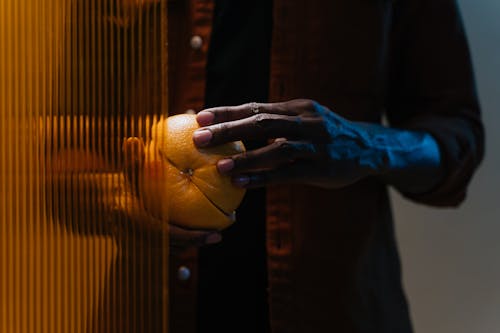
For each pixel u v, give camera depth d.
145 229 0.68
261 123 0.73
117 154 0.68
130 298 0.68
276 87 0.96
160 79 0.69
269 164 0.74
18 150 0.67
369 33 0.98
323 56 0.96
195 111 0.96
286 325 0.94
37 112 0.67
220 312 0.96
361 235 0.97
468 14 1.52
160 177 0.68
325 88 0.97
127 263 0.68
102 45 0.68
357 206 0.97
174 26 0.98
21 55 0.67
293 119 0.75
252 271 0.95
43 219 0.67
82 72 0.68
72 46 0.68
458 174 1.00
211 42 0.97
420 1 1.05
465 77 1.06
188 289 0.95
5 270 0.66
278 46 0.96
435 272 1.54
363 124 0.89
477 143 1.05
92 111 0.68
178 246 0.74
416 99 1.07
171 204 0.72
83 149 0.68
